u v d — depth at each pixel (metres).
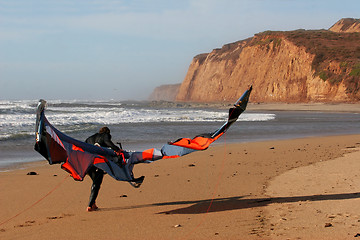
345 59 98.19
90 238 4.91
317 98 96.94
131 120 35.72
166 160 13.24
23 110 46.00
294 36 117.12
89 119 35.84
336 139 21.14
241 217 5.74
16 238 5.04
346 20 174.25
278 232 4.77
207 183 8.94
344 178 8.69
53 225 5.68
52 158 6.30
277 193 7.55
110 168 6.57
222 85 154.62
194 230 5.12
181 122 35.25
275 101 110.44
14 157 14.29
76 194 8.07
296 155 13.98
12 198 7.73
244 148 16.92
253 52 130.25
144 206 6.87
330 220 5.22
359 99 89.06
